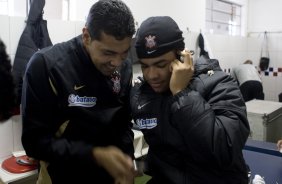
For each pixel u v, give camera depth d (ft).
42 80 2.83
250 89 12.07
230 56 14.32
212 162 2.83
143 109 3.21
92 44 2.73
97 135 3.09
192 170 3.00
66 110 2.94
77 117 2.97
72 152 2.68
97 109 3.10
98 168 3.08
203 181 2.95
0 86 1.82
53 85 2.86
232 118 2.80
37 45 6.65
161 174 3.20
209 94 3.03
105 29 2.53
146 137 3.32
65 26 7.50
